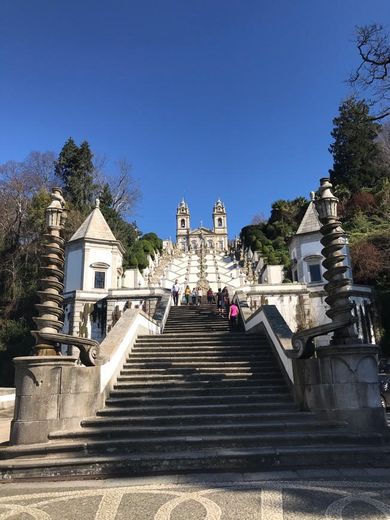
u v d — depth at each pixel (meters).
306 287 28.41
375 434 7.44
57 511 4.93
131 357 12.34
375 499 4.95
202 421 8.27
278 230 64.25
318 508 4.70
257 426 7.77
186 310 22.64
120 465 6.51
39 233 42.09
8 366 34.59
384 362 22.05
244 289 27.89
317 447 7.01
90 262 31.83
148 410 8.78
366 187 51.22
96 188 56.47
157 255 63.00
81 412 8.27
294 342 9.67
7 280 40.94
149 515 4.67
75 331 29.44
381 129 52.97
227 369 11.15
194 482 5.86
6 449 7.02
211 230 116.06
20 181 47.25
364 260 32.62
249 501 5.00
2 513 4.91
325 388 8.43
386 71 15.42
